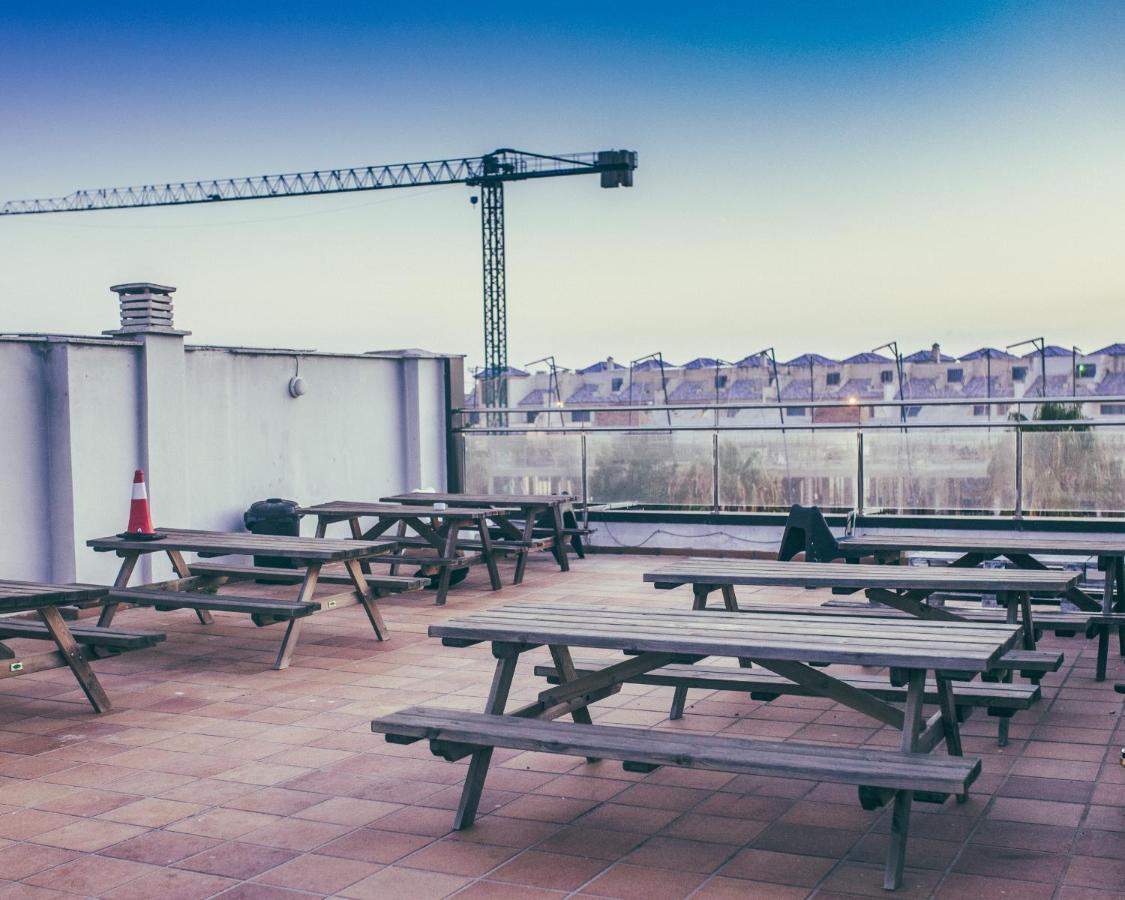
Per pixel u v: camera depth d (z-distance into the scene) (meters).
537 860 3.96
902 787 3.42
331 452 13.23
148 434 10.47
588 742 3.91
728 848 4.06
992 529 11.95
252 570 8.59
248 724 5.96
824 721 5.85
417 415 14.40
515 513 13.51
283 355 12.48
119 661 7.66
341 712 6.18
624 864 3.91
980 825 4.24
